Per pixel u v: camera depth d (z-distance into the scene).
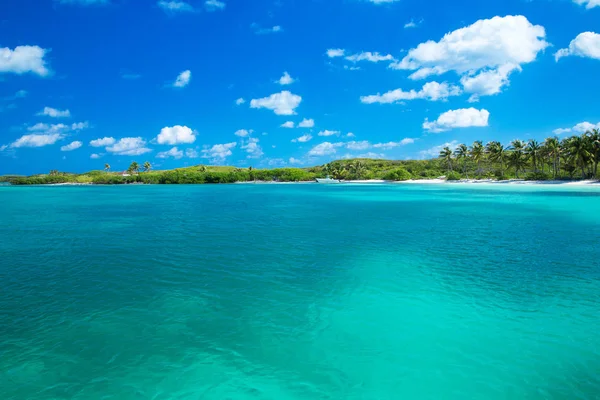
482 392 7.63
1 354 9.11
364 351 9.26
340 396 7.55
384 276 15.38
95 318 11.20
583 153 78.44
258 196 71.19
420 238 23.86
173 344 9.62
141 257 19.06
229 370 8.47
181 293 13.43
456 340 9.77
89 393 7.67
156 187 130.12
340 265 17.20
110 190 106.56
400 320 11.01
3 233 27.08
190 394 7.64
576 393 7.57
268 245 21.95
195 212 41.78
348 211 41.34
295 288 13.94
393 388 7.79
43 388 7.82
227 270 16.45
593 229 26.64
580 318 11.03
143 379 8.14
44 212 42.97
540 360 8.77
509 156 98.50
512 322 10.80
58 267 17.12
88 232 27.41
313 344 9.62
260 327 10.60
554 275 15.24
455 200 54.12
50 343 9.66
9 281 14.91
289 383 8.00
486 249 20.31
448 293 13.25
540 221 31.02
